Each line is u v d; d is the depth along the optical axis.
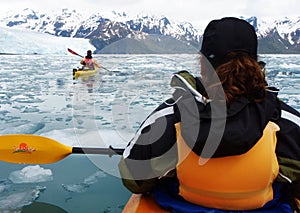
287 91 7.22
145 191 1.27
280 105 1.12
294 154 1.09
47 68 14.35
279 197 1.18
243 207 1.12
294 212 1.24
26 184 2.30
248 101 1.01
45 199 2.09
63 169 2.54
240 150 1.00
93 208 1.97
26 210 1.96
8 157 2.11
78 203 2.04
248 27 1.08
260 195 1.10
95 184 2.29
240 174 1.06
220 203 1.12
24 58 25.23
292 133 1.09
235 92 1.01
